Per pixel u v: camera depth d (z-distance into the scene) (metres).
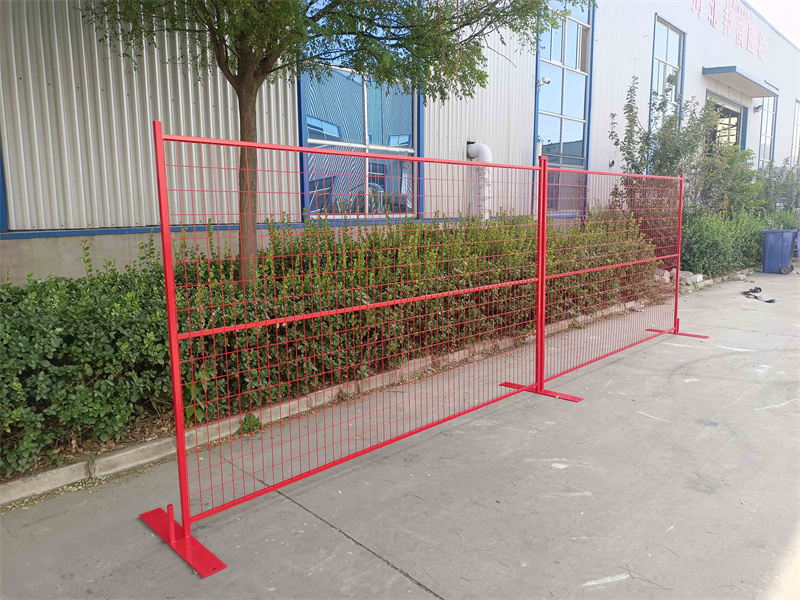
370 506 3.07
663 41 16.31
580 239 6.81
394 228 4.92
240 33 4.36
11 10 5.23
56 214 5.65
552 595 2.32
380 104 8.73
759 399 4.79
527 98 11.27
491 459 3.66
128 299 3.72
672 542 2.69
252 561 2.58
